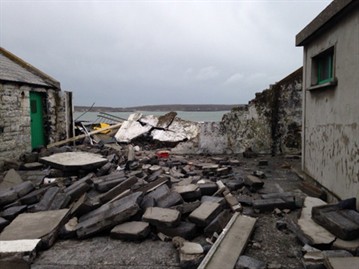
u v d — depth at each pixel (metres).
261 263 3.35
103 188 5.88
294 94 10.37
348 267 2.98
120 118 19.38
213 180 7.24
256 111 10.93
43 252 3.93
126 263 3.60
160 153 11.01
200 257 3.51
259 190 6.49
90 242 4.19
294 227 4.19
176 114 14.87
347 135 4.74
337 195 5.12
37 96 11.59
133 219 4.60
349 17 4.64
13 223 4.47
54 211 4.85
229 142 11.50
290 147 10.62
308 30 6.17
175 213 4.48
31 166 8.23
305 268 3.25
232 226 4.30
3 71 9.77
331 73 5.82
